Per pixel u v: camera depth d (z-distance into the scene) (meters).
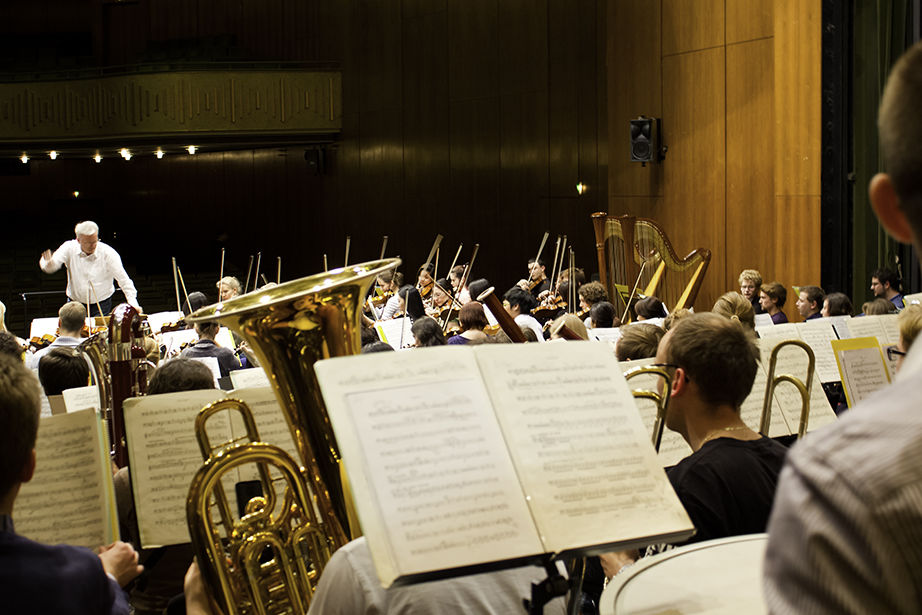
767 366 3.79
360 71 19.20
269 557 2.91
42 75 18.78
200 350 6.62
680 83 11.54
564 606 1.81
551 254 15.47
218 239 23.98
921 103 0.80
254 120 18.94
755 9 10.61
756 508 2.21
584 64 14.65
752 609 1.34
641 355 3.56
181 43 21.77
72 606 1.71
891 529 0.73
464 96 16.94
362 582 1.68
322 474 2.10
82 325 6.98
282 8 20.86
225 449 1.93
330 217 20.67
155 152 19.97
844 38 9.75
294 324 2.09
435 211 17.78
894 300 8.14
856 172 9.88
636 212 12.25
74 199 25.92
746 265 10.84
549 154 15.40
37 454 2.22
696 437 2.41
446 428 1.48
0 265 22.59
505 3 15.98
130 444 2.84
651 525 1.50
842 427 0.80
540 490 1.48
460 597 1.69
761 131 10.64
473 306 6.61
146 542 2.79
